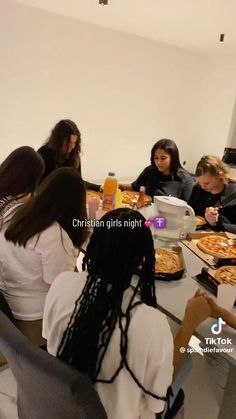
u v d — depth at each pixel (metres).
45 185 1.40
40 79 4.16
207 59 5.66
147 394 0.86
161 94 5.37
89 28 4.30
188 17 3.49
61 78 4.32
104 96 4.79
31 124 4.28
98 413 0.75
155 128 5.54
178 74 5.43
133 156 5.46
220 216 2.13
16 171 1.65
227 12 3.15
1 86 3.92
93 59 4.49
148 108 5.32
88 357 0.83
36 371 0.78
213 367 1.85
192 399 1.65
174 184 2.64
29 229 1.36
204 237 1.85
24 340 0.84
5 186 1.65
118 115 5.04
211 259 1.63
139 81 5.04
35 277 1.42
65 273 0.99
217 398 1.67
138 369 0.82
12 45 3.83
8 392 1.46
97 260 0.86
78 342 0.84
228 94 5.45
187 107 5.79
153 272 0.95
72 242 1.46
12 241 1.38
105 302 0.84
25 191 1.68
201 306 1.12
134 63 4.88
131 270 0.86
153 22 3.89
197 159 6.12
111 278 0.84
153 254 0.92
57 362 0.77
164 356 0.82
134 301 0.85
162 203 1.79
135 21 3.95
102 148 5.06
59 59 4.21
